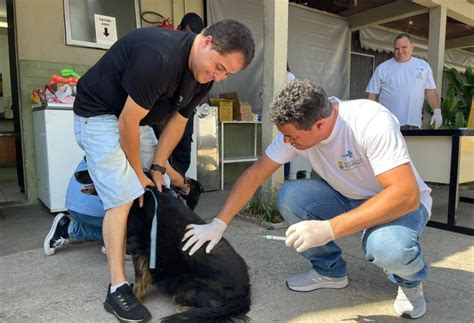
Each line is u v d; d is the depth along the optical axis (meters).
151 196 1.86
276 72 3.34
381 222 1.49
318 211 1.97
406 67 4.25
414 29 7.47
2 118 6.82
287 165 4.92
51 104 3.31
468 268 2.33
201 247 1.68
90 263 2.37
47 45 3.87
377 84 4.46
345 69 6.57
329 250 1.96
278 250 2.61
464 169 3.17
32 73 3.83
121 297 1.73
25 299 1.91
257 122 5.07
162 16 4.54
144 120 1.95
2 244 2.74
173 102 1.85
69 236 2.52
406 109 4.27
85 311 1.81
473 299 1.94
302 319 1.75
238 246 2.68
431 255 2.56
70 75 3.61
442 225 3.19
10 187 4.70
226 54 1.52
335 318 1.76
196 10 4.78
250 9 5.23
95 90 1.78
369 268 2.32
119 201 1.75
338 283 2.04
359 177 1.77
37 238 2.87
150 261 1.72
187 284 1.69
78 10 4.01
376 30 7.03
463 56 9.27
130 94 1.59
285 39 3.36
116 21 4.25
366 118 1.61
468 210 3.90
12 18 3.78
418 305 1.76
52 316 1.76
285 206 1.99
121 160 1.76
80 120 1.82
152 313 1.79
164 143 2.02
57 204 3.43
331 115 1.62
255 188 1.89
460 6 6.01
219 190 4.75
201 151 4.54
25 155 3.91
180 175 2.39
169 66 1.58
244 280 1.64
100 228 2.40
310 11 5.96
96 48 4.15
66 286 2.06
